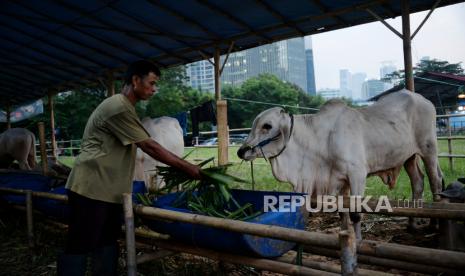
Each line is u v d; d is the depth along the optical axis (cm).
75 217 280
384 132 413
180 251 304
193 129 845
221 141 513
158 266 385
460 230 340
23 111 1723
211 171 291
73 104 2627
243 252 260
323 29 695
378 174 440
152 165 581
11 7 661
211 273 362
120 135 269
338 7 605
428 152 454
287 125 411
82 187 275
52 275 389
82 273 277
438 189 458
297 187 418
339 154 390
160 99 2688
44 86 1334
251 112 4050
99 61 989
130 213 281
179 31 740
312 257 393
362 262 265
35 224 555
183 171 286
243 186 817
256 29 716
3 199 540
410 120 441
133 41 816
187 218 258
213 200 327
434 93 2084
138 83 283
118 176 282
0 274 397
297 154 415
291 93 4116
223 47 818
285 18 657
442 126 1986
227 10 636
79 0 624
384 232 468
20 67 1080
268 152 416
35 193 438
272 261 255
